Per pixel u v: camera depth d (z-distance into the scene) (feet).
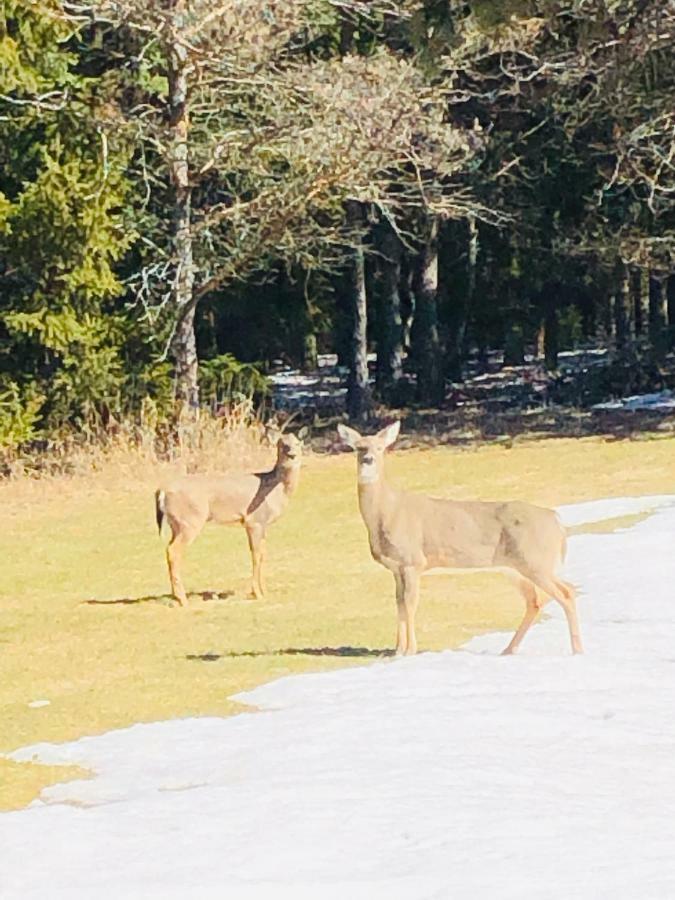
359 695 41.83
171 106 111.75
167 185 123.85
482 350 187.62
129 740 38.11
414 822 30.12
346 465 108.78
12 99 108.27
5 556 75.66
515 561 46.83
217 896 26.35
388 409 147.43
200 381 125.29
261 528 61.93
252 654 49.52
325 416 143.43
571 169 138.51
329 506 88.38
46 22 108.99
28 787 34.40
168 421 111.24
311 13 124.98
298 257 125.18
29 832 30.30
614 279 152.56
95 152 111.14
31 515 89.04
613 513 78.74
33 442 115.14
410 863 27.81
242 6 107.04
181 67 110.22
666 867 27.45
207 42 107.45
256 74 108.99
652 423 123.03
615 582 60.03
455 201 131.23
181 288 114.01
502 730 37.55
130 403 113.80
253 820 30.58
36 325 109.19
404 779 33.24
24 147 113.50
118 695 43.80
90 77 120.16
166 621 57.31
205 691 43.86
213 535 79.77
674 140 113.80
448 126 114.73
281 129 110.32
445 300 166.61
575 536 71.87
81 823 30.89
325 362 214.28
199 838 29.58
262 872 27.61
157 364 114.42
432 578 63.72
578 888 26.32
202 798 32.32
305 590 63.41
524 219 141.79
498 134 138.41
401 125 109.91
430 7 103.86
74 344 112.06
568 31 123.34
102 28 119.14
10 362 113.29
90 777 35.09
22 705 43.14
